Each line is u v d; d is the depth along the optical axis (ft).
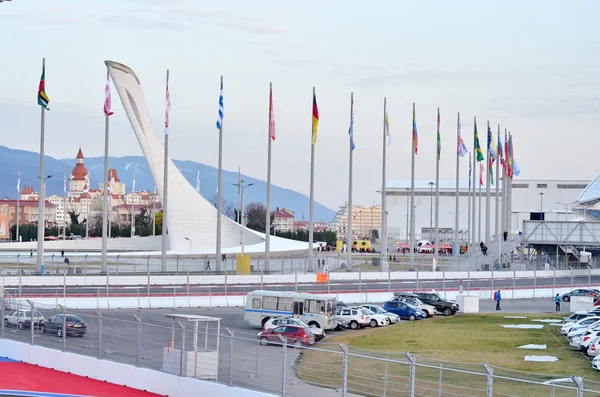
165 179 342.23
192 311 249.96
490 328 226.17
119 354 147.74
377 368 151.53
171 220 554.87
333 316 213.87
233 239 563.89
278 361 152.35
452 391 131.13
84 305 245.24
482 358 169.58
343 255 571.28
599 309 234.79
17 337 163.02
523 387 137.28
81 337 166.81
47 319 170.09
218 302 265.75
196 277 314.55
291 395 119.24
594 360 157.79
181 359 129.49
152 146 537.65
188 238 554.87
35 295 250.98
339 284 331.16
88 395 130.21
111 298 250.37
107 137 328.90
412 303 260.42
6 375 144.05
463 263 439.63
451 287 336.08
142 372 135.44
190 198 554.87
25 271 343.67
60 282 290.35
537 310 284.61
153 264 438.81
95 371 142.82
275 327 184.24
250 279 324.80
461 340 199.41
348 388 126.21
